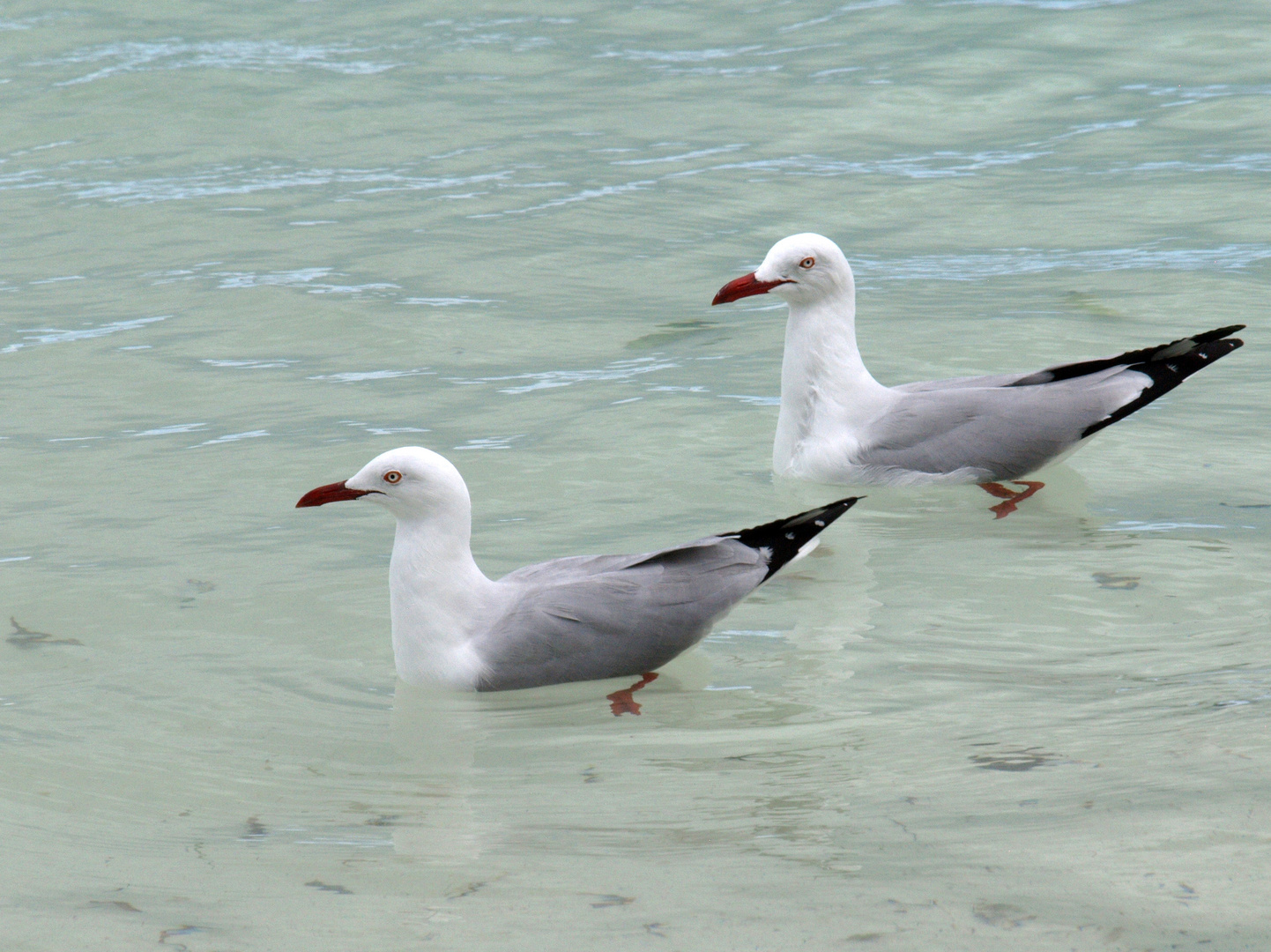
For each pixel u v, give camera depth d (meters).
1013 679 9.50
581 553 11.55
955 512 12.53
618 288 18.34
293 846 7.85
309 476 13.24
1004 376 13.74
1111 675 9.46
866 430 13.30
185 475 13.31
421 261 19.20
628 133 23.88
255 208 21.23
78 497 12.85
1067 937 6.63
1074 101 24.50
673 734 9.09
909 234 19.91
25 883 7.52
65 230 20.53
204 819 8.17
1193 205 20.34
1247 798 7.75
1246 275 17.89
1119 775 8.11
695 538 11.80
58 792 8.48
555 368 15.90
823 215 20.61
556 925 6.98
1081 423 13.00
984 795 7.99
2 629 10.55
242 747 9.05
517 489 12.83
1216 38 26.84
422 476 9.78
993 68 26.09
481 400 14.98
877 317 17.11
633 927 6.93
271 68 26.89
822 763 8.54
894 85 25.64
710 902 7.11
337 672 10.05
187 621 10.70
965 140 23.20
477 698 9.79
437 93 25.77
